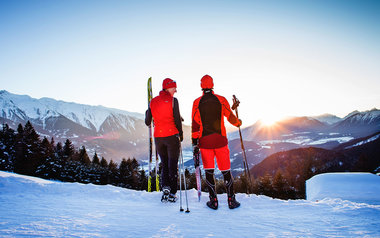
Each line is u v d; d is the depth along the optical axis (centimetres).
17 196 316
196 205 293
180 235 173
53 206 265
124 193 351
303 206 268
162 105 318
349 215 221
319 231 179
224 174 287
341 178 1803
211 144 287
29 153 4647
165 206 286
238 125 336
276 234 175
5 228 176
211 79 315
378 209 235
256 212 252
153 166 440
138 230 184
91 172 4850
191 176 3012
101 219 215
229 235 174
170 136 319
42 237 159
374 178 1758
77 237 162
